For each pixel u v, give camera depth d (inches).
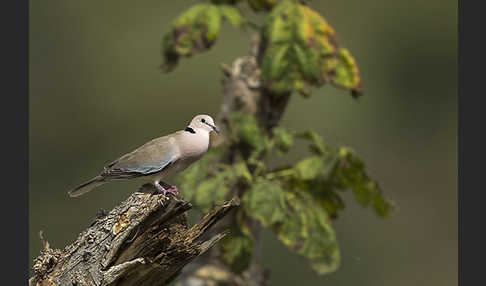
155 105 687.7
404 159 719.7
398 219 698.2
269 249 603.5
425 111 729.0
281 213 316.8
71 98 696.4
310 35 316.8
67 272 243.0
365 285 660.1
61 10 709.3
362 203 347.9
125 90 695.7
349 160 333.7
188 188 328.5
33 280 245.9
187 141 280.2
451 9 725.3
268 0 342.6
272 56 316.2
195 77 687.1
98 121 690.8
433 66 729.0
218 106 681.0
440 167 722.8
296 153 646.5
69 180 676.7
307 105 678.5
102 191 655.1
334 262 325.7
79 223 655.8
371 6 730.8
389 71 729.6
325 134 678.5
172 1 708.0
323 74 317.1
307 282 607.5
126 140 685.9
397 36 730.8
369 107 714.2
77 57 705.0
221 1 349.7
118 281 238.4
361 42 725.3
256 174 334.3
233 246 336.5
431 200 713.6
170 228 243.8
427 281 673.6
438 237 699.4
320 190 342.3
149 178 278.5
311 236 326.0
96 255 240.2
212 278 346.0
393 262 675.4
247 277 356.5
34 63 695.7
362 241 666.8
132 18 711.7
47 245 251.8
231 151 340.5
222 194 319.3
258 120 346.3
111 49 706.2
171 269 245.0
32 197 661.3
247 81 345.4
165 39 340.2
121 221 239.8
